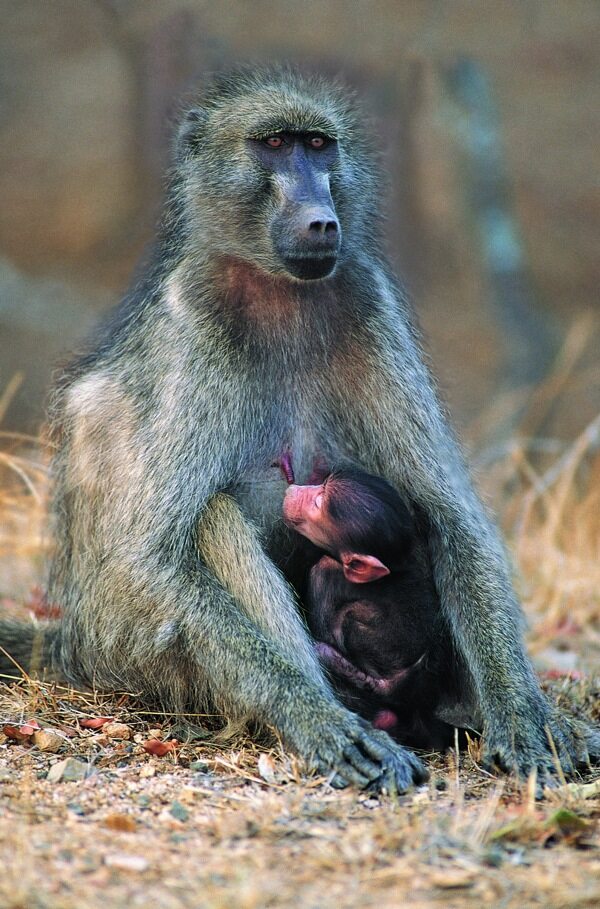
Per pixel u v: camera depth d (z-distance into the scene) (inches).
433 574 361.4
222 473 346.3
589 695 395.9
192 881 240.5
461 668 355.6
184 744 326.6
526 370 991.0
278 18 885.2
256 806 283.3
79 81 1250.6
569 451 656.4
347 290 359.9
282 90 372.5
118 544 343.3
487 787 307.1
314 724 313.6
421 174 1043.9
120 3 895.1
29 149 1218.6
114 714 349.7
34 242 1125.7
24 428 735.1
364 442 365.1
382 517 339.3
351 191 366.6
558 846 265.9
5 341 944.3
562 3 1160.8
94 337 410.0
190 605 333.7
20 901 226.5
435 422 362.3
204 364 344.2
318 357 358.0
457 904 234.2
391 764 302.7
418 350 374.0
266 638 331.0
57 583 396.8
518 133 1267.2
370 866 249.6
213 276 354.9
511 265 1044.5
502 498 614.9
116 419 354.3
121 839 260.7
